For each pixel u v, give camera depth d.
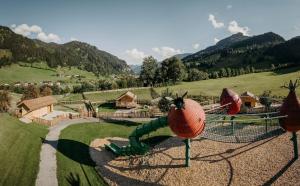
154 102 86.50
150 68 147.00
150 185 30.89
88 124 57.50
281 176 28.55
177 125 28.89
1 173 31.53
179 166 33.09
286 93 86.06
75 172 34.00
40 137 45.44
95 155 40.00
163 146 39.84
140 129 39.25
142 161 36.03
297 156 31.28
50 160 36.81
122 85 135.62
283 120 31.70
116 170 35.12
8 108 66.88
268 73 145.12
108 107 86.62
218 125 45.59
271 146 34.78
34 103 64.69
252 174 29.64
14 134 42.69
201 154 35.12
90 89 128.38
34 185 30.41
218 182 29.39
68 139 45.75
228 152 34.72
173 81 141.88
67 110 80.69
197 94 101.12
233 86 114.12
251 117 51.12
